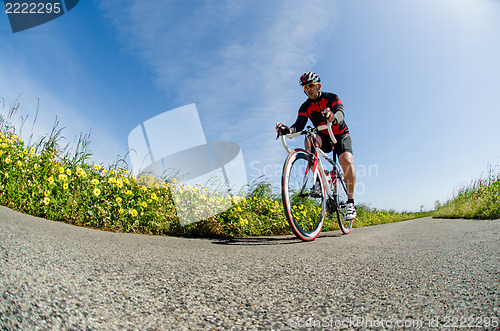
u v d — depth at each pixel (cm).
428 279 111
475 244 190
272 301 91
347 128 342
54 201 289
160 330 69
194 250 181
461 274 115
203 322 74
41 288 81
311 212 461
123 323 70
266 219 447
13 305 69
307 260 156
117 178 375
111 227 299
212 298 92
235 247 209
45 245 133
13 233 146
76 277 96
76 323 67
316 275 122
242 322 75
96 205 306
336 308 84
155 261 137
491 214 524
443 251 172
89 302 79
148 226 327
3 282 80
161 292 94
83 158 394
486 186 816
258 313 81
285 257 166
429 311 79
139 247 173
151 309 80
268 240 281
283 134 293
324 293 98
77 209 302
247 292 99
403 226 458
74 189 328
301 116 344
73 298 79
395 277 116
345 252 184
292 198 468
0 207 238
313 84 315
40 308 70
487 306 79
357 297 94
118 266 119
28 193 287
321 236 346
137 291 92
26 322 63
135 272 113
